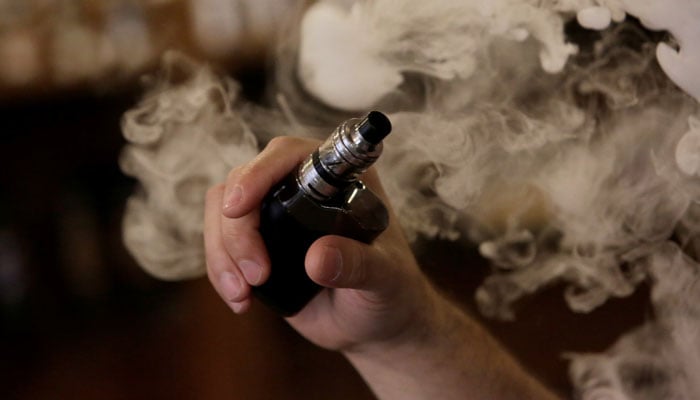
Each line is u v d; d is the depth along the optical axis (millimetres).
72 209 2105
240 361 1900
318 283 551
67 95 1932
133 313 2109
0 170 2043
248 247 590
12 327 2080
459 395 728
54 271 2127
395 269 636
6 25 1970
